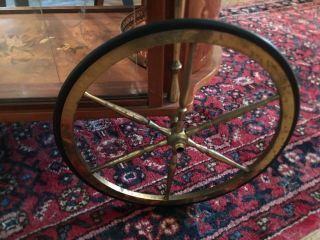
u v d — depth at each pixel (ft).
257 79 4.27
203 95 4.03
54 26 3.33
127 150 3.43
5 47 3.10
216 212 2.99
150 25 1.83
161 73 2.34
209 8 2.47
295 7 5.57
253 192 3.13
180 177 3.22
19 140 3.47
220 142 3.55
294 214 2.99
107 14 3.49
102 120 3.67
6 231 2.82
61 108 2.12
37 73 2.85
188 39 1.88
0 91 2.67
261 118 3.79
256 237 2.84
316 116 3.87
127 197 2.82
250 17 5.30
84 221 2.91
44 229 2.85
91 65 1.95
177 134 2.46
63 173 3.22
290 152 3.47
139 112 2.55
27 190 3.09
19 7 3.47
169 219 2.94
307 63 4.56
